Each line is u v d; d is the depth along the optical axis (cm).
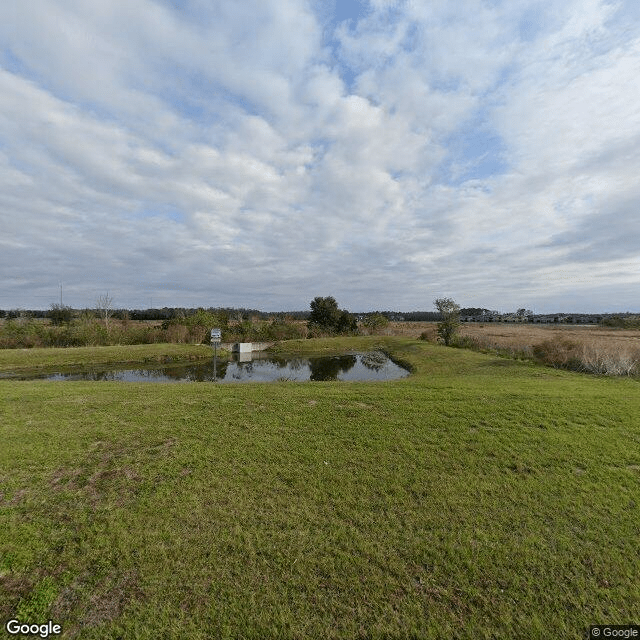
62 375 1800
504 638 251
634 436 598
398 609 273
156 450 544
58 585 292
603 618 266
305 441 581
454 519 379
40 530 357
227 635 252
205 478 462
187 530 359
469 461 510
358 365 2250
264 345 3089
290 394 895
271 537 350
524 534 355
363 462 509
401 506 403
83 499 414
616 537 350
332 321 4019
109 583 294
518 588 292
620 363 1380
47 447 554
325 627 258
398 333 4275
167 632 253
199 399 844
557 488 439
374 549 334
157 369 2041
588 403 784
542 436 596
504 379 1205
